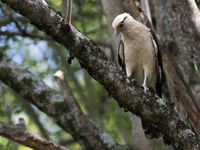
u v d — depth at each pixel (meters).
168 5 11.12
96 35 17.38
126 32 10.56
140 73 11.12
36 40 14.51
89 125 11.12
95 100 15.50
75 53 7.31
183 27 9.48
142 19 11.02
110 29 11.59
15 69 11.30
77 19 16.64
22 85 11.19
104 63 7.39
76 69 15.57
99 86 16.83
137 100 7.56
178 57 10.73
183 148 7.53
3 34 14.00
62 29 7.11
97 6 16.77
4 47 14.86
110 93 7.64
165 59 10.25
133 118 10.82
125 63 11.11
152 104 7.59
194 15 9.19
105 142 10.98
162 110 7.60
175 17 11.05
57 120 11.07
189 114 9.34
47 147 9.68
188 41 9.42
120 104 7.75
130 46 10.66
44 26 7.13
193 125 9.23
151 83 11.11
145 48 10.52
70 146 17.98
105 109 15.41
